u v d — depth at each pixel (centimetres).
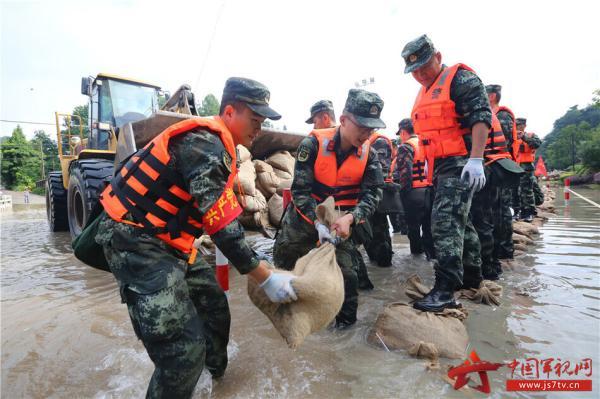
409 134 506
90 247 173
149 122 402
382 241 409
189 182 146
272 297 158
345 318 250
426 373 185
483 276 334
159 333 140
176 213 154
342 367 196
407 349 210
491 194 330
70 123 709
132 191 150
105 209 155
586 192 1734
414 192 441
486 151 323
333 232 227
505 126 448
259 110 162
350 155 257
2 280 388
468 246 291
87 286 360
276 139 493
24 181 4697
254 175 440
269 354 213
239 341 231
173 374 144
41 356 215
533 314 253
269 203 453
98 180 489
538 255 430
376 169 265
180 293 150
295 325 159
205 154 145
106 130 593
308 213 250
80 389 180
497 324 239
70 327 256
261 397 171
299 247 265
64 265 457
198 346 150
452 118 266
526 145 711
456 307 249
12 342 234
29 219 1215
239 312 281
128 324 260
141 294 142
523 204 727
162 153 148
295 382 182
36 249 577
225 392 176
